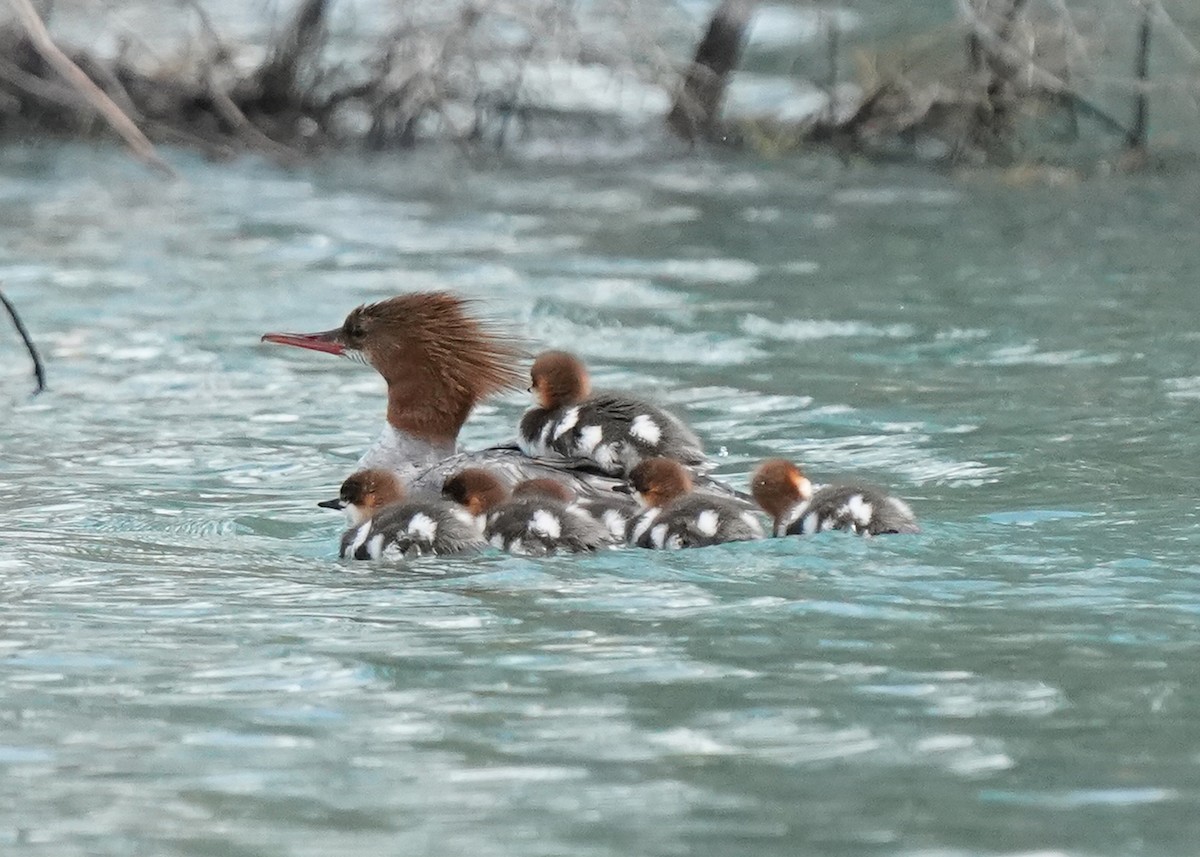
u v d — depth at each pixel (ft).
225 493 46.14
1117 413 52.34
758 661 32.19
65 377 57.77
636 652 32.76
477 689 31.07
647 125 98.99
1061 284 68.95
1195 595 35.65
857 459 48.26
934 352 60.08
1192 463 46.91
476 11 91.66
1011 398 54.34
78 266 71.00
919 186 88.33
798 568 37.65
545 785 27.30
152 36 102.42
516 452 44.42
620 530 40.32
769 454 49.11
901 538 39.63
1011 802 26.61
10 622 34.81
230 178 88.07
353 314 45.98
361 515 41.42
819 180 89.86
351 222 79.87
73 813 26.55
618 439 44.55
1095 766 27.76
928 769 27.73
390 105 93.56
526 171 91.45
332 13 110.63
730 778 27.48
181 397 56.13
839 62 106.52
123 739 29.14
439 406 45.85
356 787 27.35
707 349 60.85
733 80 106.22
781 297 67.67
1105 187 87.04
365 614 35.17
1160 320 63.52
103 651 33.12
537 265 72.49
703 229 79.46
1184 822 25.96
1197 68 98.17
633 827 25.98
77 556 39.81
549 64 103.14
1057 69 91.86
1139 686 30.86
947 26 93.76
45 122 94.38
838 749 28.45
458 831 25.90
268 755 28.50
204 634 34.06
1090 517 41.75
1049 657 32.24
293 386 57.77
